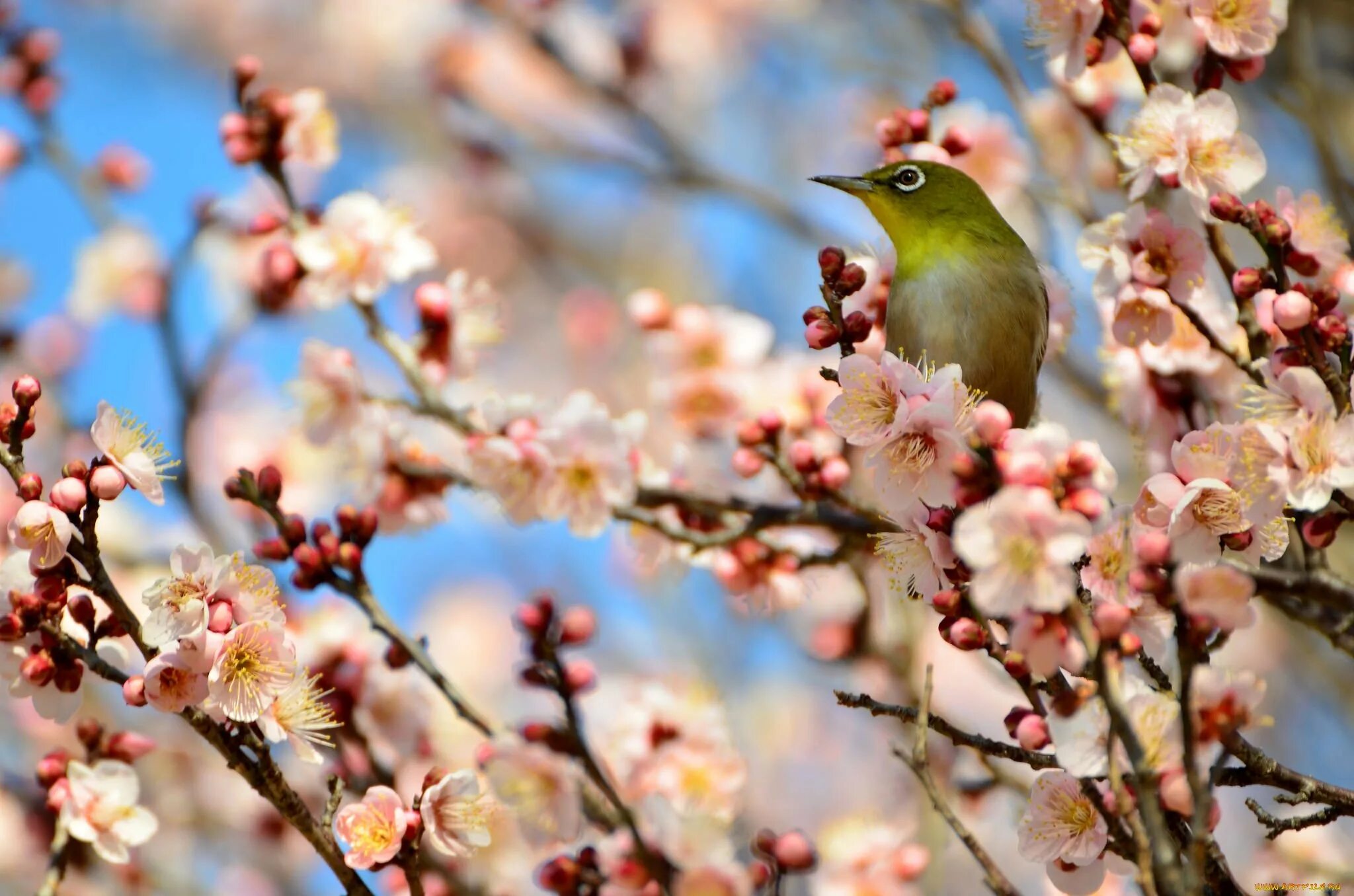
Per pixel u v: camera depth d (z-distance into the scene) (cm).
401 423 1083
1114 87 1168
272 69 2119
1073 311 1188
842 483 981
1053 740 638
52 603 679
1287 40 1216
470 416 1070
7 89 1466
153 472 696
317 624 1063
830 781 1544
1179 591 611
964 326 1109
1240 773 652
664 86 1969
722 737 951
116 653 784
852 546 1028
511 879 1016
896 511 686
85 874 1209
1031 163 1360
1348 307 862
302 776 1154
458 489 1095
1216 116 839
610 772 976
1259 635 1498
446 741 1184
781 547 1058
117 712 1334
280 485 883
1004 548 597
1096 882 676
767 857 837
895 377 681
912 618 1265
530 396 1003
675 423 1224
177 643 673
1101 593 661
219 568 691
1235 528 674
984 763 1009
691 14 1970
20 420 688
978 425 634
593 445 970
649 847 880
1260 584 811
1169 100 842
